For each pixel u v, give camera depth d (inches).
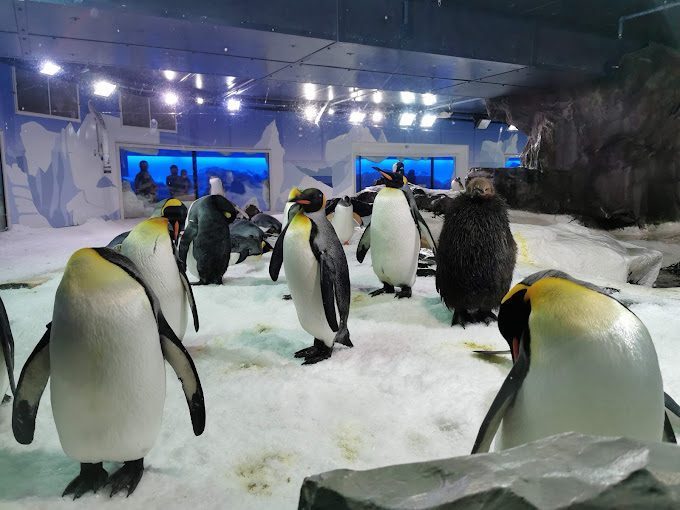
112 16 302.4
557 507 35.4
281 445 101.2
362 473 43.1
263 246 334.0
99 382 75.9
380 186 532.1
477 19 405.1
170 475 90.1
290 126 669.9
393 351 155.0
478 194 169.9
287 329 178.9
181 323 147.3
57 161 484.4
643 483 35.7
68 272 75.9
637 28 477.7
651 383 62.9
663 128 488.7
